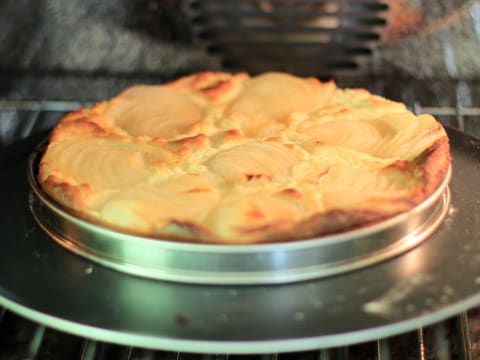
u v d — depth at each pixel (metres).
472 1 0.75
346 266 0.51
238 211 0.50
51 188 0.54
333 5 0.77
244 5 0.78
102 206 0.52
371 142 0.58
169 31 0.79
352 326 0.47
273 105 0.62
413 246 0.52
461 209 0.56
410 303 0.49
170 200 0.52
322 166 0.54
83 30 0.77
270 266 0.50
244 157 0.55
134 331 0.47
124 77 0.80
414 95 0.79
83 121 0.60
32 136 0.68
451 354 0.53
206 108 0.63
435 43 0.78
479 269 0.51
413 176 0.54
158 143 0.57
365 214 0.51
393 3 0.76
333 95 0.64
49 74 0.78
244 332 0.47
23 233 0.55
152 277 0.51
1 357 0.54
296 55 0.80
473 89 0.79
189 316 0.49
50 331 0.56
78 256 0.53
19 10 0.75
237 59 0.81
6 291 0.50
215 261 0.50
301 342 0.47
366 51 0.79
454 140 0.63
